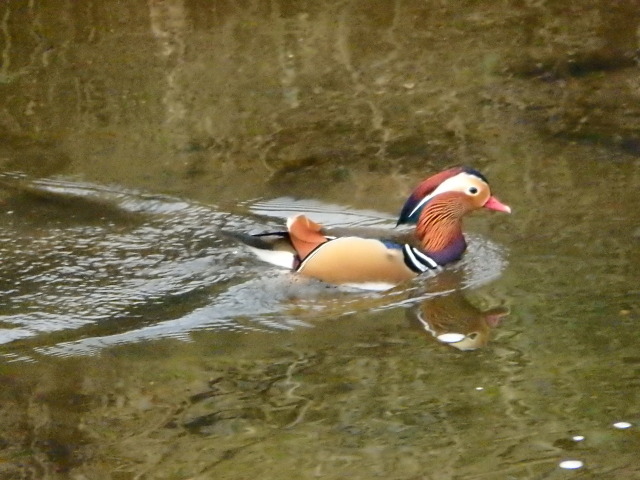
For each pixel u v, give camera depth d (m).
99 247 11.77
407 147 14.41
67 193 13.12
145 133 14.99
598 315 10.10
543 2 19.83
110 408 8.88
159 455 8.18
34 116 15.61
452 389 8.96
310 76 16.88
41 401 9.02
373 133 14.88
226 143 14.66
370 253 11.16
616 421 8.35
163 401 8.98
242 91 16.39
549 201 12.70
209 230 12.23
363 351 9.74
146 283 11.10
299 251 11.38
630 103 15.44
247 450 8.20
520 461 7.88
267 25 19.03
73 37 18.59
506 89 16.17
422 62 17.33
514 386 8.95
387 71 17.00
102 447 8.31
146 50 18.00
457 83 16.45
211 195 13.13
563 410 8.54
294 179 13.57
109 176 13.62
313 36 18.48
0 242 11.84
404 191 13.21
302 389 9.09
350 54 17.73
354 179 13.55
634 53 17.31
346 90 16.36
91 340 10.02
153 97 16.22
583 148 14.10
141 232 12.12
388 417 8.57
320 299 10.91
